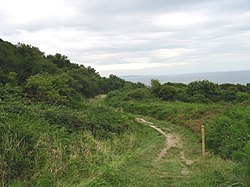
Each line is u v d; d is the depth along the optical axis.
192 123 23.73
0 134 9.29
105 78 70.31
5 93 16.94
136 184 8.86
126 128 21.14
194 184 8.97
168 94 42.16
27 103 17.16
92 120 18.00
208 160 12.12
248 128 13.30
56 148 10.51
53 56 61.81
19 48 39.62
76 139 12.95
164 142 18.53
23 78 32.97
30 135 9.75
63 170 9.20
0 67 28.27
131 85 58.88
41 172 8.62
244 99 37.28
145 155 14.16
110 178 8.79
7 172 8.33
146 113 34.38
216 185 8.23
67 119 16.02
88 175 9.34
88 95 54.75
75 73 55.25
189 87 43.00
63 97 22.09
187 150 15.77
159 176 10.01
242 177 8.00
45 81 22.53
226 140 13.28
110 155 12.52
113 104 42.84
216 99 38.50
